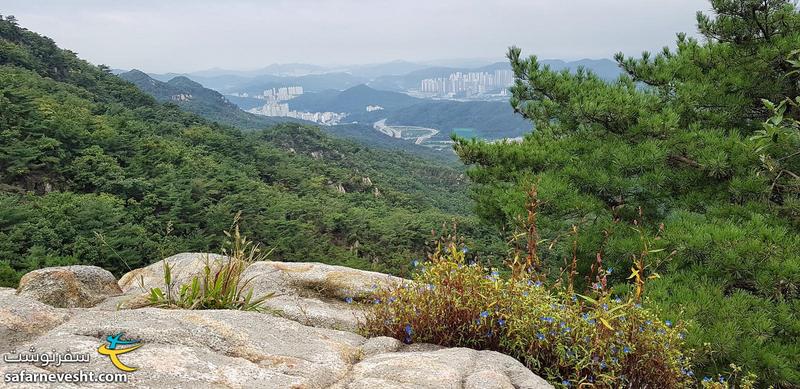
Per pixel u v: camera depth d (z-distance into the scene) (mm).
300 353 2803
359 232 61375
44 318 2822
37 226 38344
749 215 6531
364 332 3723
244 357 2654
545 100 9250
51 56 111562
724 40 8750
